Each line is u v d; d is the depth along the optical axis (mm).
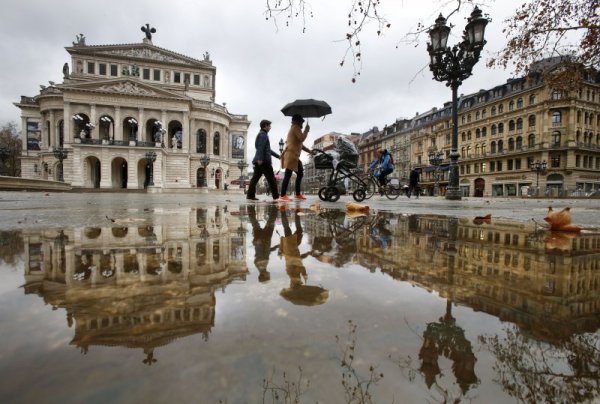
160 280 829
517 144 41812
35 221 2543
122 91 42438
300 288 775
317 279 867
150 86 43469
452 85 9414
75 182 39969
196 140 49656
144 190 38719
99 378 355
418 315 602
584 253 1331
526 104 40531
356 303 667
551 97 37875
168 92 44250
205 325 532
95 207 4863
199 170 50312
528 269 1030
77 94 41375
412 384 367
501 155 42938
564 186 38062
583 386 375
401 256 1231
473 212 4316
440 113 54094
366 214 3686
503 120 43281
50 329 499
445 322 566
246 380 364
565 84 8648
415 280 873
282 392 338
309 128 7199
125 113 43469
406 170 59969
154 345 452
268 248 1380
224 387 346
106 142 40906
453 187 10094
